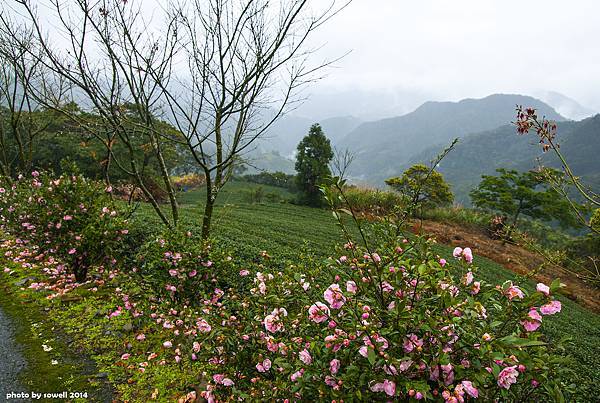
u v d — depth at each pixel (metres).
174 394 3.16
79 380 3.26
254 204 20.80
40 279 5.25
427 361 1.81
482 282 2.24
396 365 1.75
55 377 3.27
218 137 5.04
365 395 1.86
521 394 1.98
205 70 4.53
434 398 1.83
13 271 5.39
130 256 5.96
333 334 2.10
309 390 2.04
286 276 3.11
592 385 4.81
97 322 4.19
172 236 4.51
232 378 2.85
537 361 1.79
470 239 16.59
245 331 2.92
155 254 4.44
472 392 1.66
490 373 1.77
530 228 20.62
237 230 10.67
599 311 11.73
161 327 4.12
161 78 5.02
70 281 5.12
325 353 2.04
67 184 5.18
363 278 2.16
